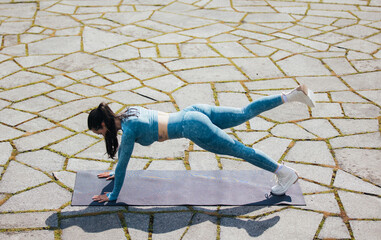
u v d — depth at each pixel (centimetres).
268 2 872
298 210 359
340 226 342
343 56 642
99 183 390
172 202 367
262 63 623
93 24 759
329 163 416
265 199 370
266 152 433
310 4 859
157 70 602
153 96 535
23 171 404
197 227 343
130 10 827
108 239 331
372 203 365
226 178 397
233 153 344
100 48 667
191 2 870
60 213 356
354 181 392
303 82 571
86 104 516
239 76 588
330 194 376
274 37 709
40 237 331
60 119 487
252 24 761
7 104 515
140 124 332
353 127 473
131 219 351
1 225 341
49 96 534
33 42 687
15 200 368
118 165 342
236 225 345
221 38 705
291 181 362
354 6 847
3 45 674
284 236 333
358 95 539
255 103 346
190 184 388
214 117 348
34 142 446
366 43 684
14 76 582
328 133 463
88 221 348
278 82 571
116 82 569
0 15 797
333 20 778
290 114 502
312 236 333
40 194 376
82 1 875
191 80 576
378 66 611
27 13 809
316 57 640
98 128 338
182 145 447
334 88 556
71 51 657
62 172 404
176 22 770
